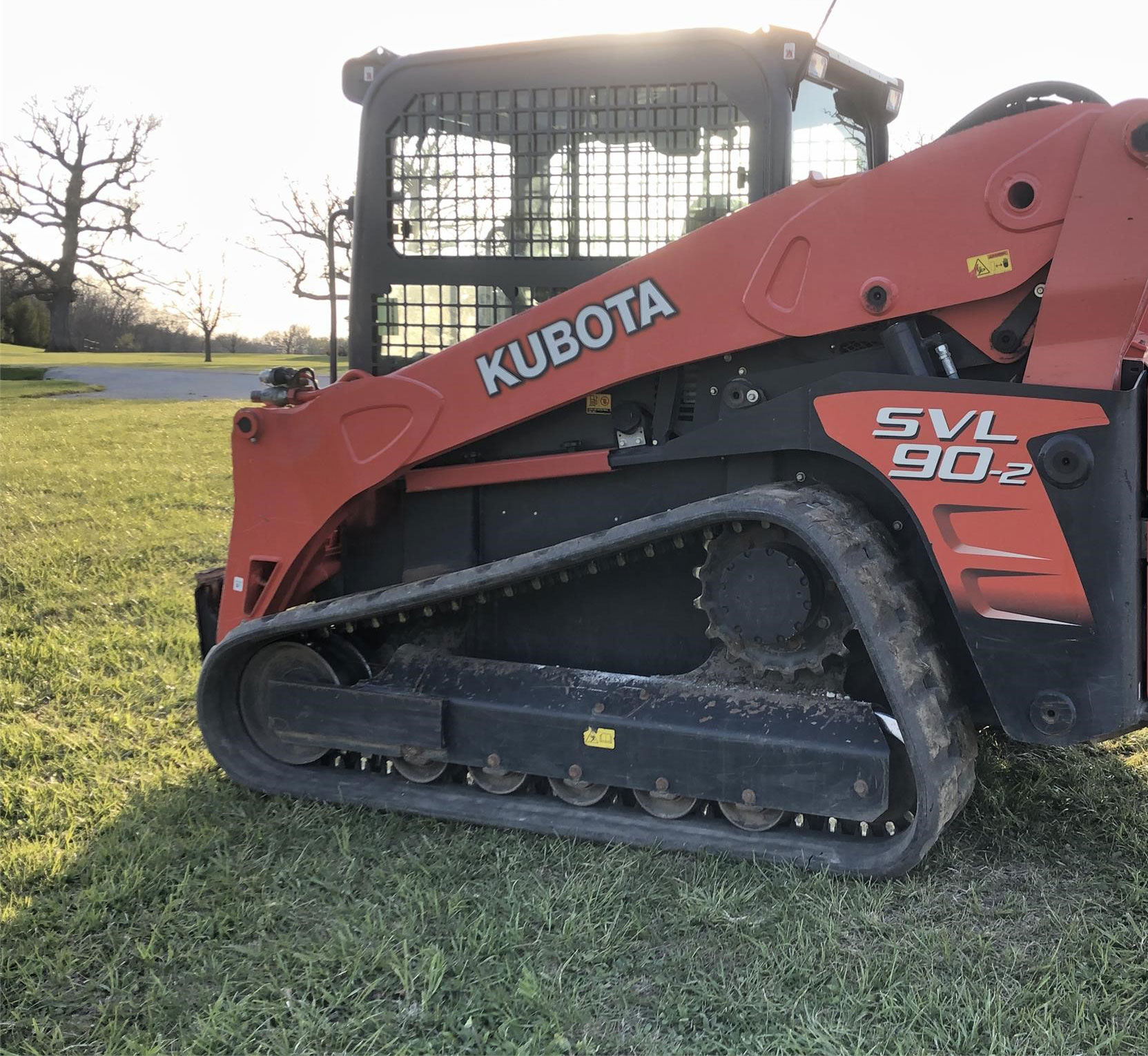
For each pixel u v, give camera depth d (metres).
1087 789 3.70
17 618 6.13
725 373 3.35
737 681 3.36
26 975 2.75
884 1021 2.49
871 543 3.07
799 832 3.27
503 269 3.70
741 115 3.40
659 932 2.86
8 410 19.92
